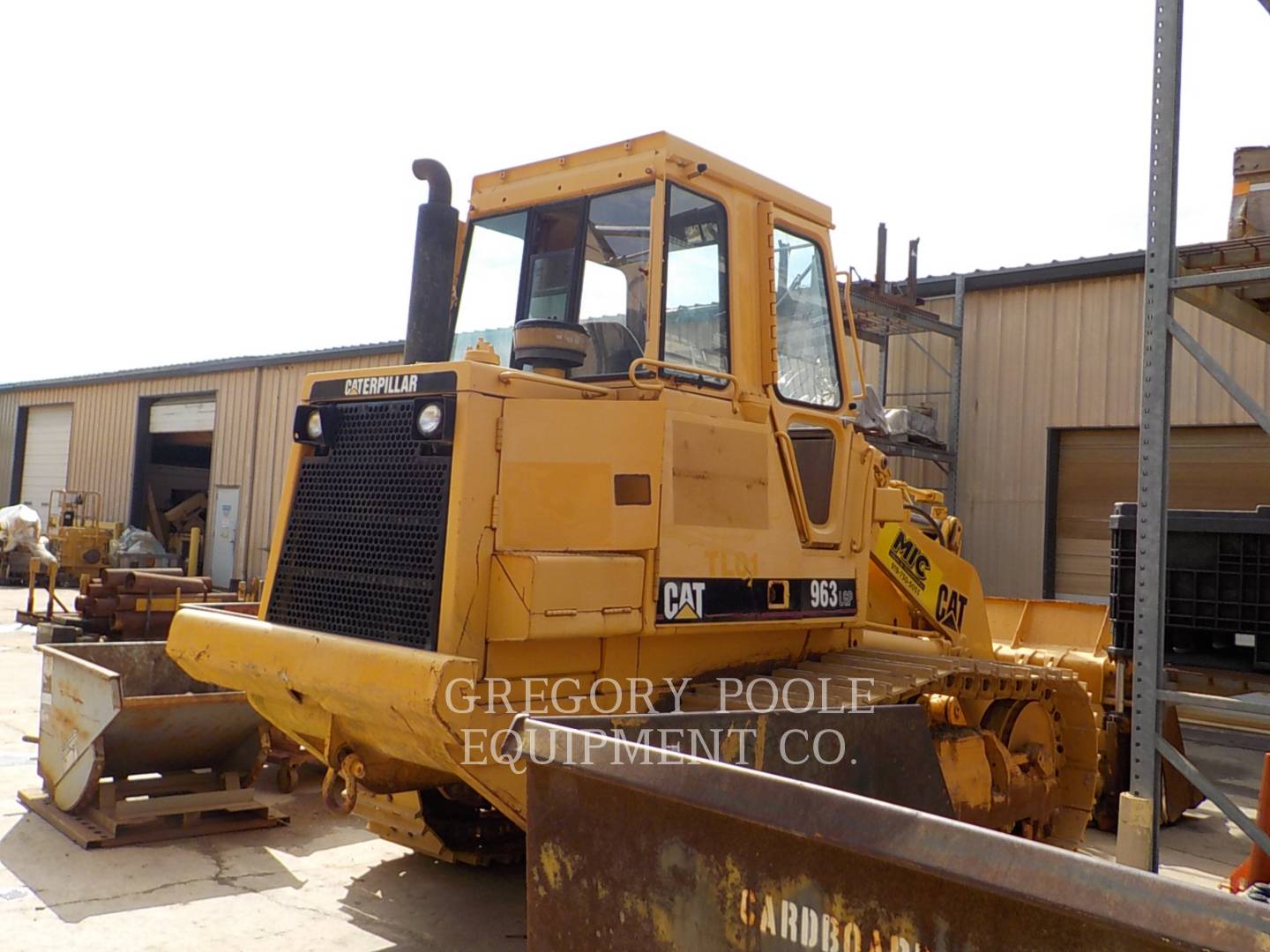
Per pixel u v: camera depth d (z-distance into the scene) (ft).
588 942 8.19
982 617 21.90
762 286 15.57
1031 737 19.08
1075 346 39.65
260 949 14.16
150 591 39.09
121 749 19.11
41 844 18.28
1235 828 23.52
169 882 16.72
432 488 12.79
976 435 41.78
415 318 15.05
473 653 12.32
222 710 19.47
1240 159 14.61
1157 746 13.93
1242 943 4.78
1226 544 15.65
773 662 16.01
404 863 18.11
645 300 14.08
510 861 17.76
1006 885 5.69
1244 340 35.88
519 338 13.93
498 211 16.39
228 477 69.97
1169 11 14.32
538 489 12.82
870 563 20.02
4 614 54.39
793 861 6.83
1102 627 27.94
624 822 7.97
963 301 42.04
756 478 14.82
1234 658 15.81
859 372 17.49
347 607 13.52
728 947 7.18
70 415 87.97
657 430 13.44
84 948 13.96
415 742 12.19
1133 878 5.26
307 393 14.84
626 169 14.57
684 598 13.58
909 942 6.21
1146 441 14.26
